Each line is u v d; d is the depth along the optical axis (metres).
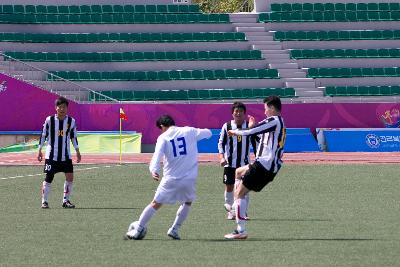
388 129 109.25
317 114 112.12
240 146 40.22
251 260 27.11
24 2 137.75
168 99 122.62
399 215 41.12
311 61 131.12
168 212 41.94
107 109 109.75
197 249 29.55
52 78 119.56
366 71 130.12
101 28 134.12
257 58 130.88
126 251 29.06
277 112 32.50
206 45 132.75
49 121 44.38
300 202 47.75
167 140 31.33
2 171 71.50
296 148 106.38
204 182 61.47
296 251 29.11
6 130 110.69
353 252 28.88
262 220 39.06
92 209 43.78
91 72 124.38
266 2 143.25
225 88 126.00
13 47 127.25
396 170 73.25
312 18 139.38
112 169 74.12
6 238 32.50
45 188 44.38
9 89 110.94
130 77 125.06
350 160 89.44
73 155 96.50
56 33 132.38
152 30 135.62
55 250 29.34
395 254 28.41
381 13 141.00
